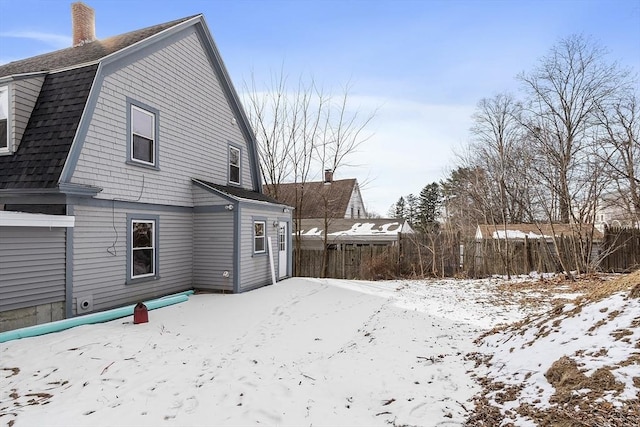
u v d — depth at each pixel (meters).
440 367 4.74
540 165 20.00
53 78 8.39
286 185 26.31
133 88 9.21
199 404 3.89
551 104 19.41
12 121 7.76
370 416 3.60
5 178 7.52
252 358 5.40
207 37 12.01
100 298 8.23
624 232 13.78
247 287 11.62
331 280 14.19
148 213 9.71
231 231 11.12
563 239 14.17
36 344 5.78
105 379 4.55
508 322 6.72
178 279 10.82
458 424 3.29
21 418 3.65
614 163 15.04
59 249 7.30
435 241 15.73
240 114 14.23
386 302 9.51
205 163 12.20
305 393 4.14
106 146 8.41
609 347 3.79
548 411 3.12
